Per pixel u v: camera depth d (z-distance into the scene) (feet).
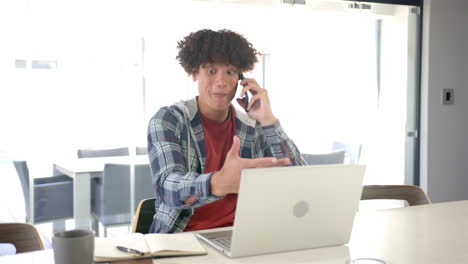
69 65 9.78
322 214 3.87
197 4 10.75
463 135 13.00
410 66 12.64
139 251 3.69
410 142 12.78
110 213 10.36
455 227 4.74
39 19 9.48
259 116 6.36
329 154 12.14
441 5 12.58
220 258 3.70
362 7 12.14
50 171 9.77
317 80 11.93
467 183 13.06
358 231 4.58
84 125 10.00
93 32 9.94
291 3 11.52
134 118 10.41
